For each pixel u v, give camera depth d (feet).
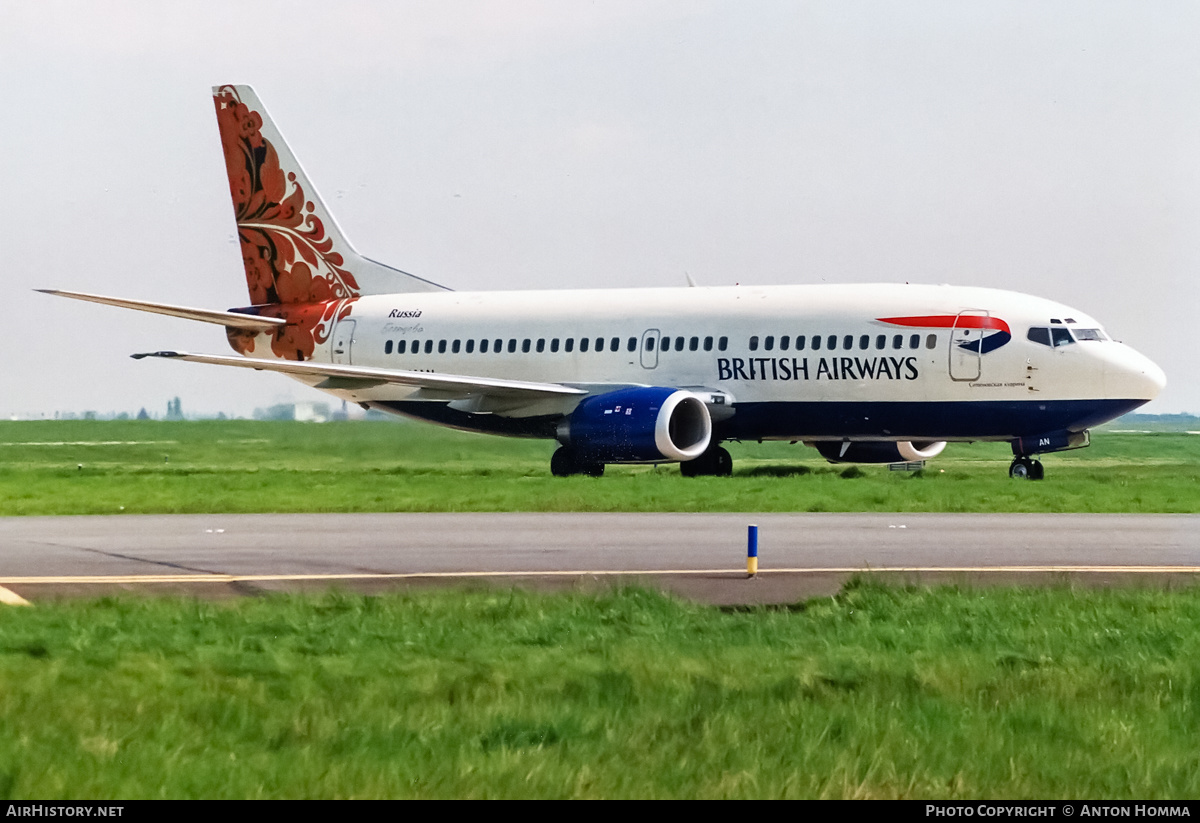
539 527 192.03
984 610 115.14
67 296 318.24
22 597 125.90
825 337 295.48
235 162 371.56
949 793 66.74
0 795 64.28
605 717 78.38
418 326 346.54
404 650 97.96
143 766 68.44
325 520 206.08
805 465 379.14
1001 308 285.64
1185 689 87.45
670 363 311.88
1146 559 154.92
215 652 96.02
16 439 529.04
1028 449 288.71
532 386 308.60
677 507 223.30
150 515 219.00
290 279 367.25
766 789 66.39
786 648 99.55
